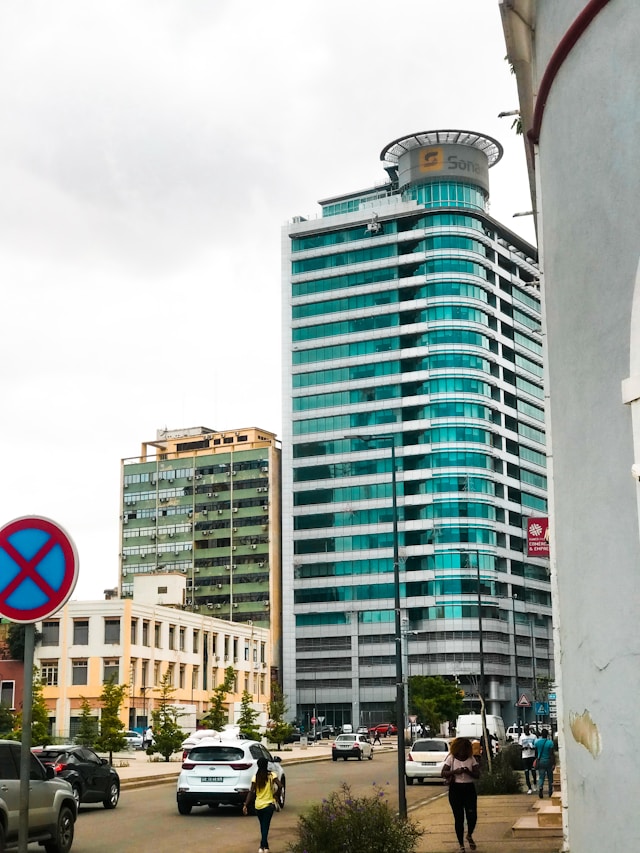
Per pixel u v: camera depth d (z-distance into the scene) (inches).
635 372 295.9
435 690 3590.1
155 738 2228.1
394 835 558.3
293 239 5073.8
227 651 3737.7
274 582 5113.2
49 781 636.7
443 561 4461.1
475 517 4503.0
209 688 3533.5
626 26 315.0
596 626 308.2
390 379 4731.8
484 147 4872.0
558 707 355.6
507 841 672.4
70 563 250.2
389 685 4500.5
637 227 301.6
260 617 5064.0
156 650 3206.2
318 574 4746.6
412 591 4505.4
